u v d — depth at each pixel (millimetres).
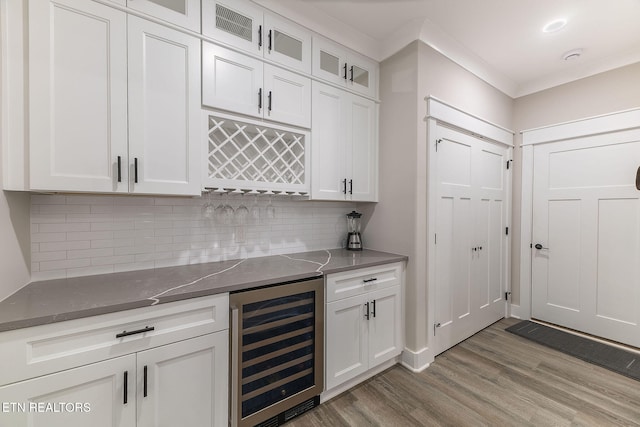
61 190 1201
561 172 2775
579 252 2668
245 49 1686
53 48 1178
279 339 1546
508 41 2234
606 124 2480
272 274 1574
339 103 2160
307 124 1971
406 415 1651
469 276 2631
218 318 1327
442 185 2328
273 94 1808
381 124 2414
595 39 2193
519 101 3082
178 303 1215
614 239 2473
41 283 1358
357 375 1894
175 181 1471
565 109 2738
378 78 2416
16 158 1137
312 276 1644
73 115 1220
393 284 2119
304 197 2064
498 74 2746
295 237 2334
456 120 2391
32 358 948
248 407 1452
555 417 1631
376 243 2463
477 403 1753
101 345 1057
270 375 1520
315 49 2010
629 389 1881
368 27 2096
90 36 1251
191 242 1849
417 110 2113
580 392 1854
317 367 1686
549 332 2705
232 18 1660
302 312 1640
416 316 2139
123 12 1320
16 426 931
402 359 2203
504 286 3082
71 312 993
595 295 2578
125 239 1622
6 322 899
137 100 1358
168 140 1447
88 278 1467
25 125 1149
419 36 2076
